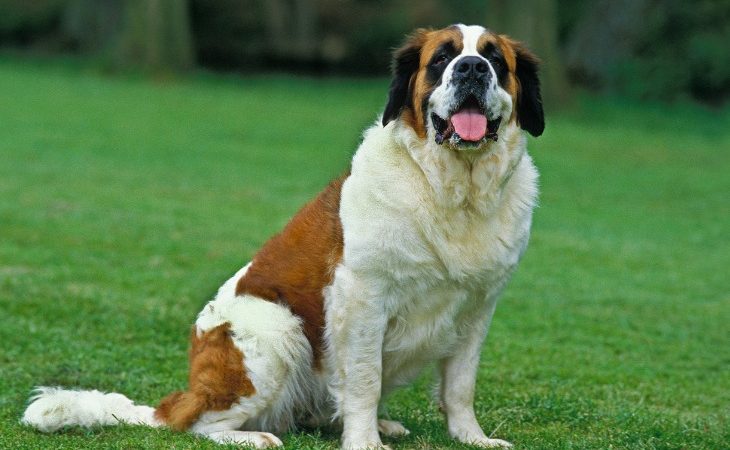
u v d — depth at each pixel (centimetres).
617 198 2175
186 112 3108
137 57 3994
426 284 662
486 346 1064
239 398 686
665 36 3984
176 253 1427
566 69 4116
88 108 3038
